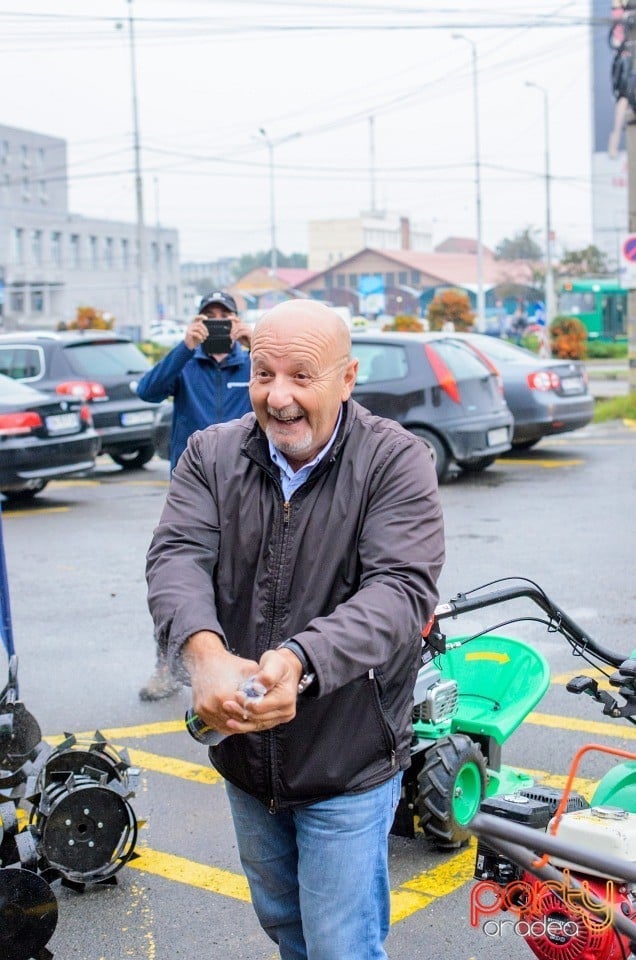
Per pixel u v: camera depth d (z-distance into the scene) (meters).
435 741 4.23
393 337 12.83
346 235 120.12
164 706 6.07
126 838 4.07
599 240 81.12
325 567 2.58
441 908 3.90
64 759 4.10
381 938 2.70
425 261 87.56
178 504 2.68
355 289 85.38
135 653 7.02
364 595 2.44
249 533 2.62
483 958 3.61
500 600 3.52
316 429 2.54
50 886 3.75
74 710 6.02
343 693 2.53
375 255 85.38
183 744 5.53
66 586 8.76
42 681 6.49
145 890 4.11
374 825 2.61
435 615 3.49
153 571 2.61
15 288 72.69
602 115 80.06
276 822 2.74
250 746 2.57
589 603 7.62
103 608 8.09
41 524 11.44
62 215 78.56
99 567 9.40
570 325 38.06
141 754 5.41
